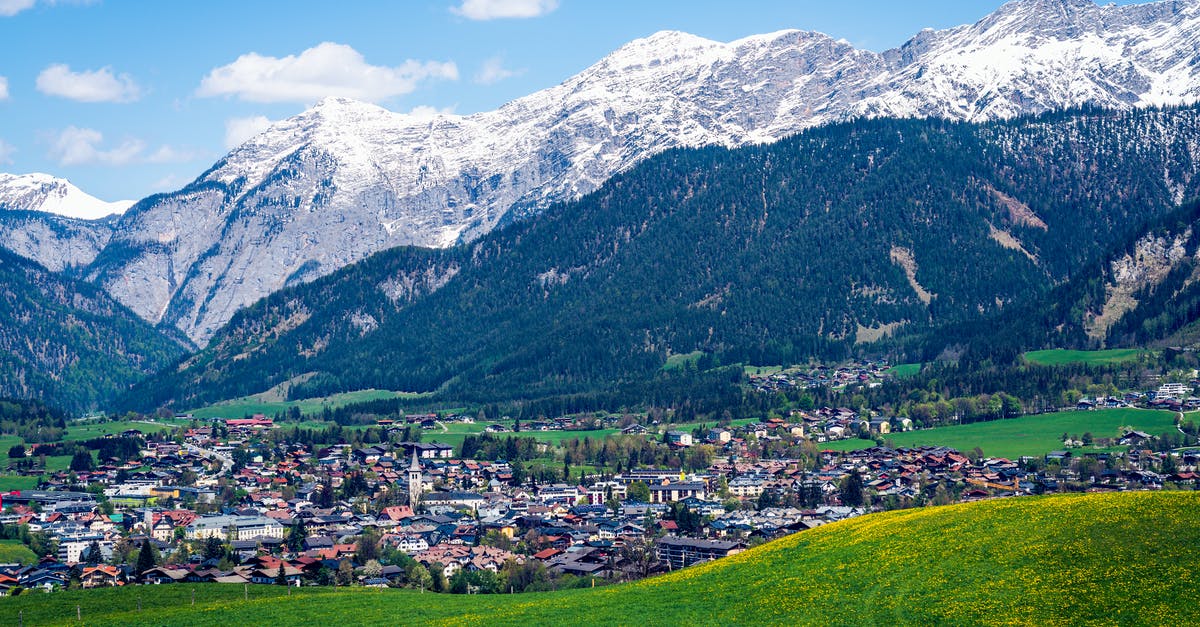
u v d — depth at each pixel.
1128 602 162.88
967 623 164.88
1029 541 186.00
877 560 193.38
